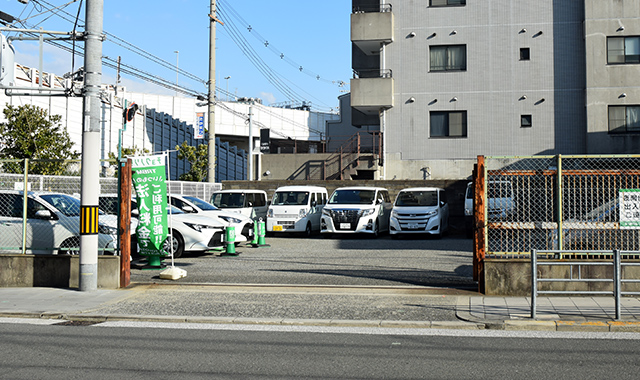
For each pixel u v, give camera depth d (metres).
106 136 33.88
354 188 21.73
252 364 5.89
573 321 7.59
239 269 12.71
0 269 10.84
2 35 10.16
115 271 10.54
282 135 71.69
